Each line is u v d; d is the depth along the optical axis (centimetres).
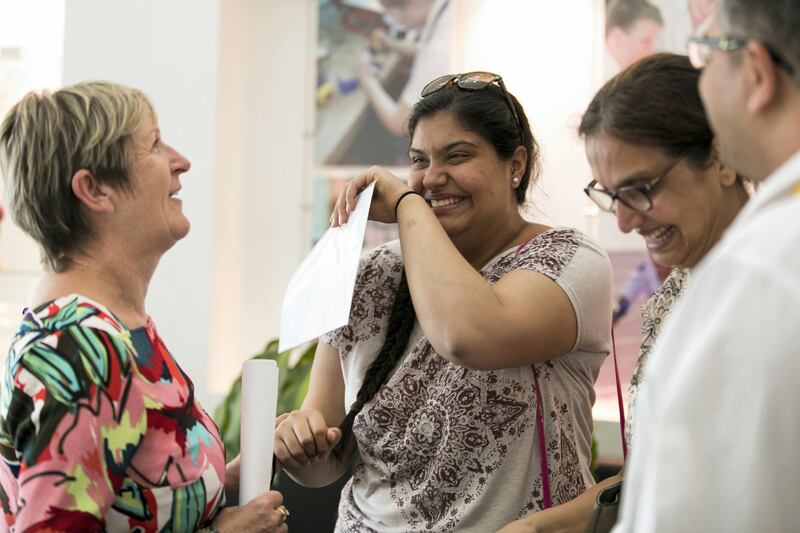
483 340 147
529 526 148
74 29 451
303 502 287
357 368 179
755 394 85
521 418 160
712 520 86
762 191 91
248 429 160
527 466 160
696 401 88
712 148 125
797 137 91
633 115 124
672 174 125
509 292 154
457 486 161
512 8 433
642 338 150
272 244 457
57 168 141
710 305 90
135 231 146
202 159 437
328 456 181
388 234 427
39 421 127
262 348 457
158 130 152
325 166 452
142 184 146
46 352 130
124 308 147
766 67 92
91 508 127
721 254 91
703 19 403
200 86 438
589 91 421
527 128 176
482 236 171
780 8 89
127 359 136
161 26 443
